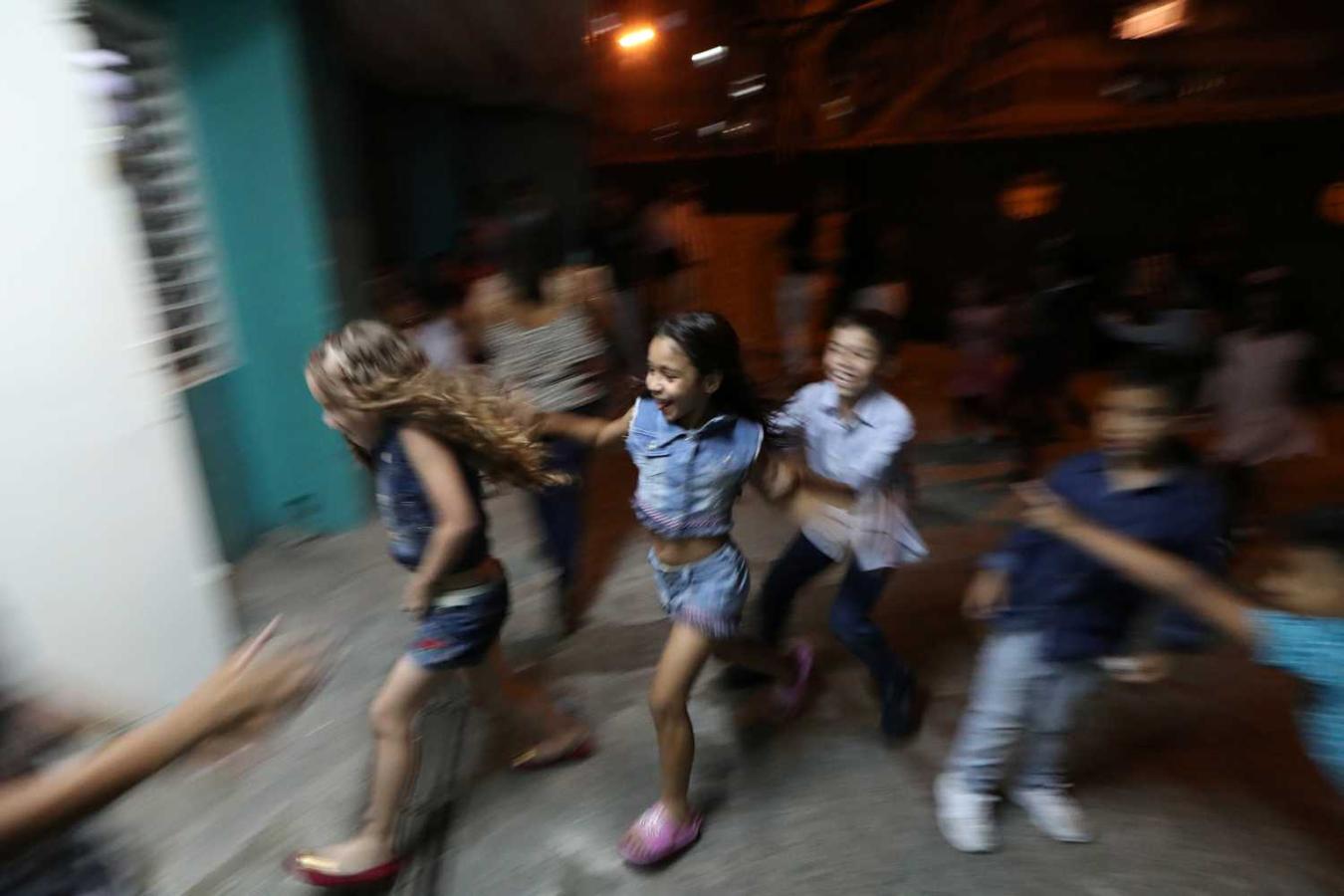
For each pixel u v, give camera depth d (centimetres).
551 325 399
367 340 239
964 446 678
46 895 137
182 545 324
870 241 965
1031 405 638
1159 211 1023
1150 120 1027
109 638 308
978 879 264
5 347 277
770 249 1066
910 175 1178
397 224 1093
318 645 157
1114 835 278
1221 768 307
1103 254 1043
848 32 1468
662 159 1429
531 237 701
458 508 237
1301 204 953
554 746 313
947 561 463
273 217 473
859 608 305
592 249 895
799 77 1527
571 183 1358
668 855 271
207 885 269
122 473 305
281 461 507
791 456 300
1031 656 251
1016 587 253
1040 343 629
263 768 321
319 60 510
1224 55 1125
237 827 293
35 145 274
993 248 1105
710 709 344
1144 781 302
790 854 274
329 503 512
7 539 285
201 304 470
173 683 326
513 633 411
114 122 394
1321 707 192
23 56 268
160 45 445
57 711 146
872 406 284
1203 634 233
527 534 516
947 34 1313
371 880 262
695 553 260
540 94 1154
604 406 416
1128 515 224
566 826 289
